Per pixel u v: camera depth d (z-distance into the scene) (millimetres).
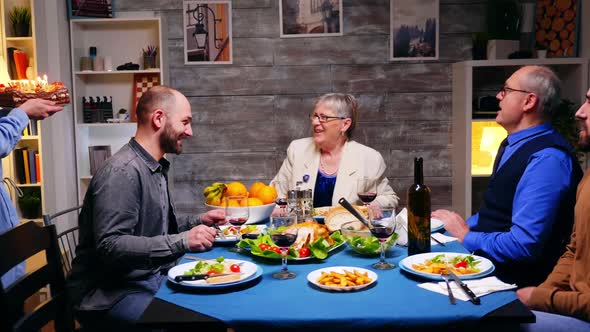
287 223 1788
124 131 4156
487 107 3857
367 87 4125
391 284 1484
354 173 2887
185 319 1264
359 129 4156
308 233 1812
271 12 4086
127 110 4125
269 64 4117
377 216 1631
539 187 1991
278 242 1549
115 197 1834
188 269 1599
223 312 1295
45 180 3766
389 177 4184
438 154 4160
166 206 2111
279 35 4098
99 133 4152
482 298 1358
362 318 1244
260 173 4188
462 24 4078
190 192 4191
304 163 2992
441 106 4129
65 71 3936
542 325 1626
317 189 2934
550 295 1691
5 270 1441
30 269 3588
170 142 2039
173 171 4168
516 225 2010
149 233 1981
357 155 2934
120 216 1829
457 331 1326
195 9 4066
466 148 3797
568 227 2043
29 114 2359
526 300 1804
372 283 1479
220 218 2182
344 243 1982
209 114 4148
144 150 1995
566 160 2037
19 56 3656
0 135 2146
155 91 2029
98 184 1855
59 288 1696
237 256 1827
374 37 4094
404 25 4070
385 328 1244
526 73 2186
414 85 4117
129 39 4078
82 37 4059
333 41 4098
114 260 1804
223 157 4172
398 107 4137
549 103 2158
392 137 4160
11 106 2408
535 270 2059
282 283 1512
